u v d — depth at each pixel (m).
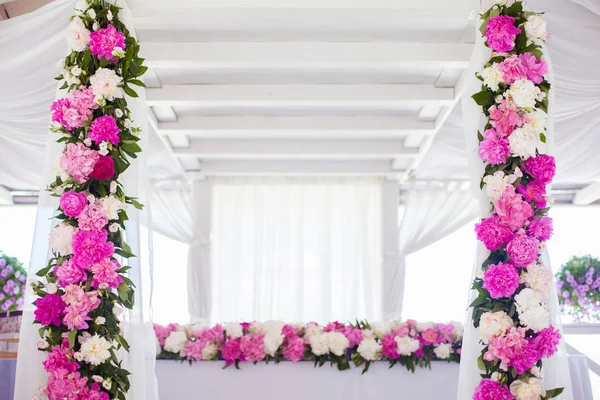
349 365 4.42
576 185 8.23
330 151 6.95
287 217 8.03
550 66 3.12
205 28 4.36
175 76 5.19
